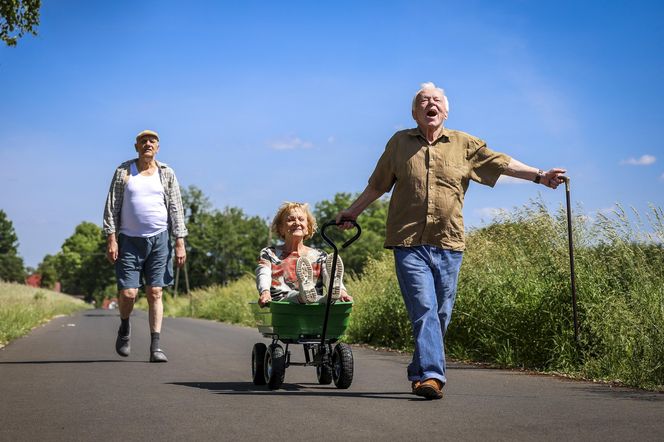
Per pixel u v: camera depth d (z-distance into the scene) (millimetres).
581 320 9766
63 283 199250
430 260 7184
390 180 7492
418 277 7125
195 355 11773
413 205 7203
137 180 10891
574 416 5941
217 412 6219
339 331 7875
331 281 7586
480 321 11250
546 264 10500
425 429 5430
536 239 10969
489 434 5223
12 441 5117
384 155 7453
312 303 7727
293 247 8078
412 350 13117
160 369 9703
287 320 7734
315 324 7801
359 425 5609
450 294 7285
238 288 31703
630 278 9766
